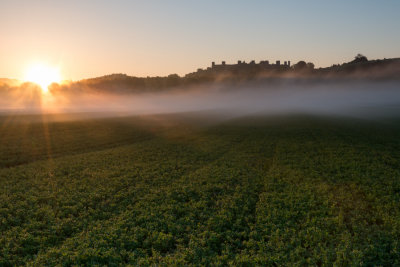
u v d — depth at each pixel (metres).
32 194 20.48
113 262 12.55
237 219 16.34
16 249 13.55
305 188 21.00
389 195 19.02
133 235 14.65
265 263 12.29
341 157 29.91
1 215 17.05
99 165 28.58
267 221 16.14
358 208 17.61
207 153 33.50
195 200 19.28
